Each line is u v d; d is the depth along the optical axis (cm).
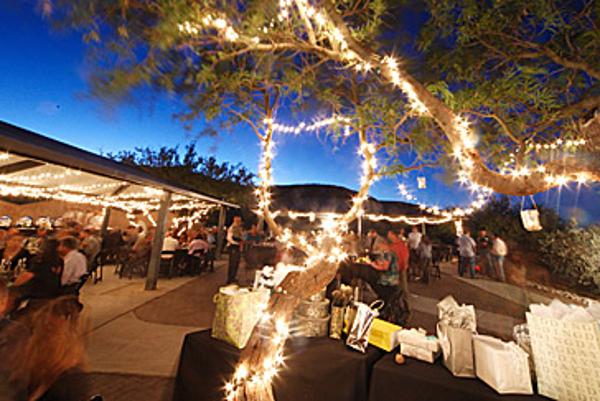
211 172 1603
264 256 886
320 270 152
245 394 134
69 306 168
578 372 127
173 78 127
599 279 737
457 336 161
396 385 158
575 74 213
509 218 1052
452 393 143
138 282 746
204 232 1042
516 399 134
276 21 153
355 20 187
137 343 373
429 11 211
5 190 779
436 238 1633
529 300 687
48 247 373
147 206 1216
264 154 167
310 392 171
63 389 148
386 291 440
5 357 130
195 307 548
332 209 1154
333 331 200
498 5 216
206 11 129
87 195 968
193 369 193
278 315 146
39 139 400
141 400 256
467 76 243
